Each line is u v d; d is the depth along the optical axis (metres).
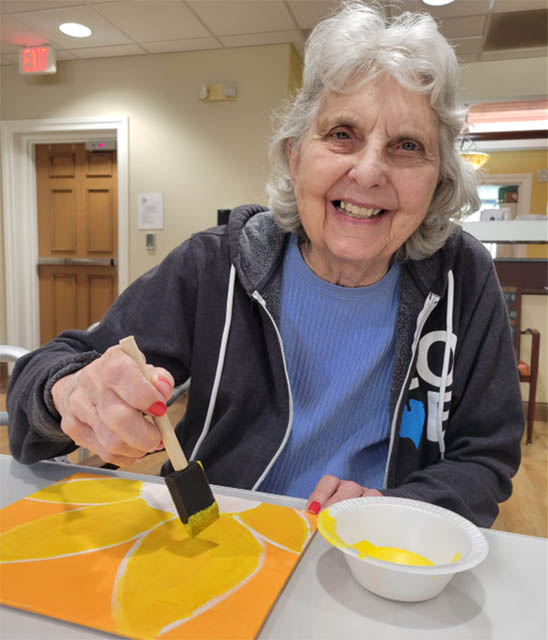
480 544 0.45
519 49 3.39
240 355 0.88
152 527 0.55
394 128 0.69
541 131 3.40
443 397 0.87
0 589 0.44
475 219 3.37
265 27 3.18
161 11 3.01
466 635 0.40
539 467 2.62
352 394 0.86
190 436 0.93
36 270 4.23
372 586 0.44
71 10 3.02
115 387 0.52
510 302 3.22
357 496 0.64
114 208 4.05
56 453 0.71
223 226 0.98
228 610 0.41
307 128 0.77
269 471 0.88
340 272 0.84
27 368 0.72
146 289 0.91
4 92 3.89
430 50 0.68
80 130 3.80
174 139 3.64
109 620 0.40
